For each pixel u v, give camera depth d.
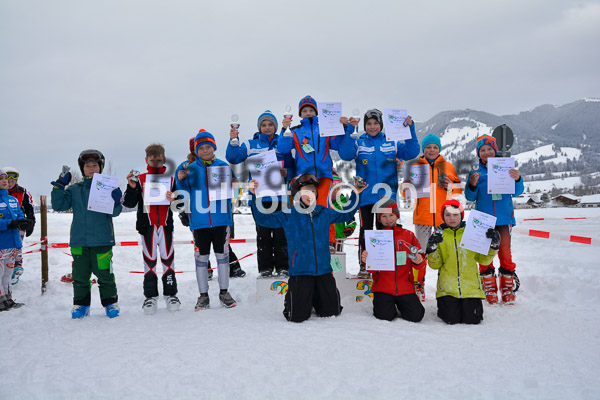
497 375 3.02
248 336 3.89
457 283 4.64
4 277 5.80
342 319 4.70
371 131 5.74
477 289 4.62
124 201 5.24
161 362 3.26
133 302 6.11
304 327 4.25
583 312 4.84
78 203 5.15
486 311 5.04
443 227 4.90
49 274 8.33
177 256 10.98
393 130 5.45
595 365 3.21
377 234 4.75
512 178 5.38
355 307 5.38
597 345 3.68
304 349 3.50
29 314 5.45
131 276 8.42
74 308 5.08
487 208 5.64
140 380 2.96
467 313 4.51
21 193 7.30
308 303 4.63
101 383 2.92
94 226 5.10
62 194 5.11
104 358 3.38
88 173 5.30
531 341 3.79
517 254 9.71
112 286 5.20
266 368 3.12
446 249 4.80
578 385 2.86
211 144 5.50
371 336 3.88
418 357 3.34
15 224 5.80
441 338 3.87
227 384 2.87
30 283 7.39
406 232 5.00
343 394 2.73
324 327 4.24
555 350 3.54
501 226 5.59
